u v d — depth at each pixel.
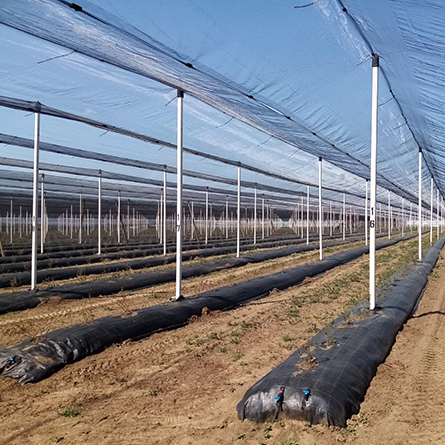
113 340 7.46
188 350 7.26
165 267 17.11
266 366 6.50
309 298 11.52
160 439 4.43
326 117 9.09
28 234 37.59
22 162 15.70
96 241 30.77
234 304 10.64
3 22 5.59
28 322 8.91
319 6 4.96
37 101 8.60
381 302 9.22
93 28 5.62
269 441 4.28
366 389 5.40
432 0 4.41
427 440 4.27
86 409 5.18
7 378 6.05
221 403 5.26
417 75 6.86
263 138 11.61
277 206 43.69
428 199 29.30
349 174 17.89
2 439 4.47
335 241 34.59
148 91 8.50
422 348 7.17
